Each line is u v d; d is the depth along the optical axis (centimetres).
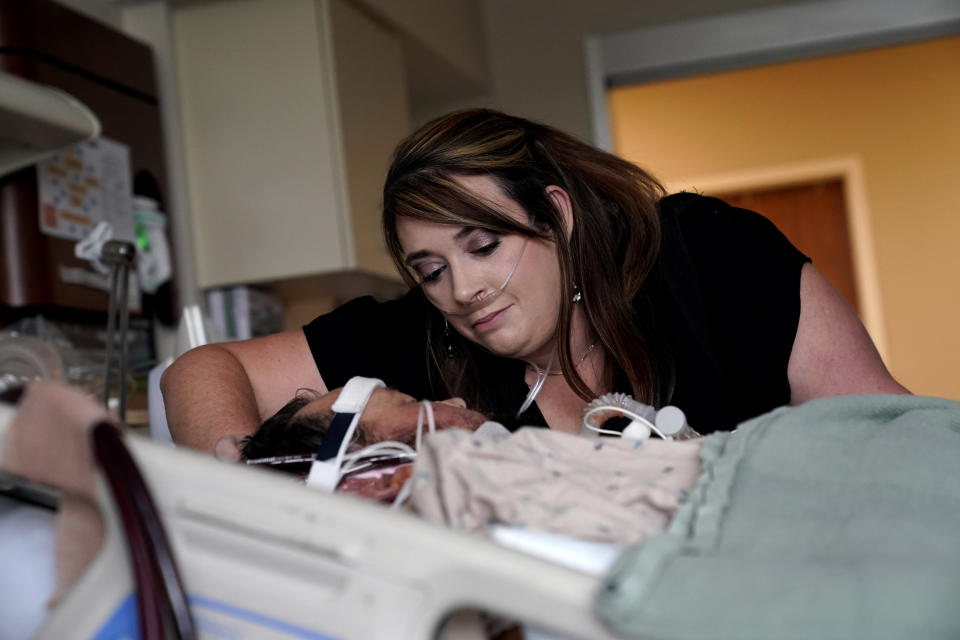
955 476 68
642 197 130
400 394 93
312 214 289
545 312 123
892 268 527
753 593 54
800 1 389
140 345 246
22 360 146
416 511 70
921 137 527
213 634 58
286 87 290
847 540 60
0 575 69
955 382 518
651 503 70
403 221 120
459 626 59
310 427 91
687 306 127
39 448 61
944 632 51
